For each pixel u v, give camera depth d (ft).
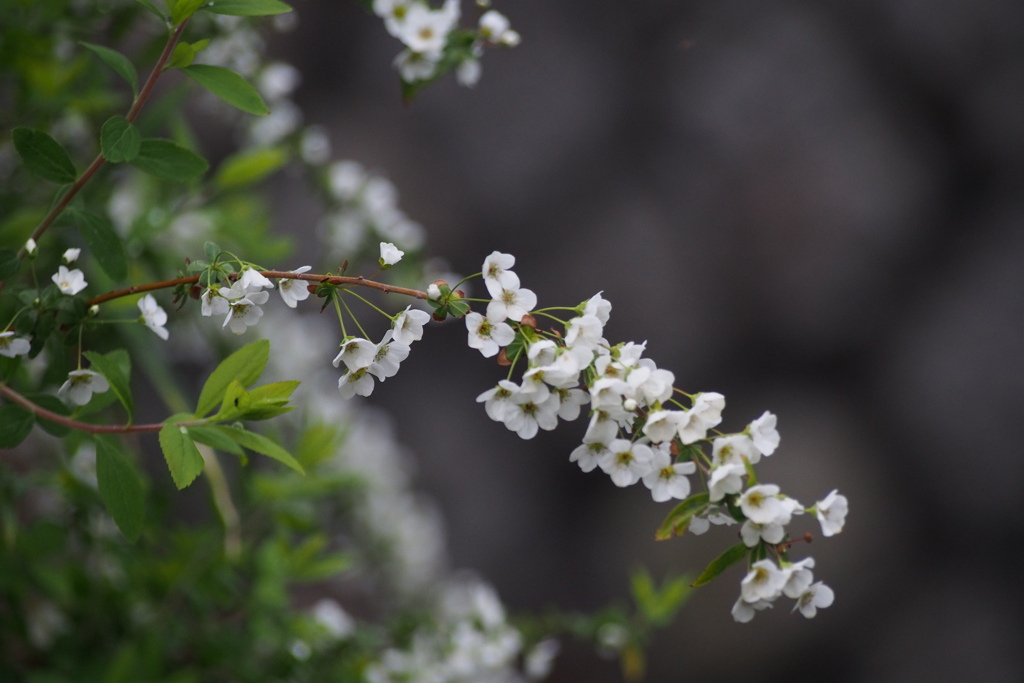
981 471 7.55
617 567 7.38
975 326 7.69
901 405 7.74
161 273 2.69
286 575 2.68
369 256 3.14
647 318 7.75
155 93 4.38
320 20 7.48
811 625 7.14
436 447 7.57
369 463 3.76
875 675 7.10
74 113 2.68
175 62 2.16
